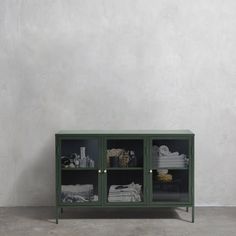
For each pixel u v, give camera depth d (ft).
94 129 17.34
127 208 17.13
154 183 15.55
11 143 17.34
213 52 17.13
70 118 17.33
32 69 17.22
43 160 17.42
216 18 17.08
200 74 17.21
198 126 17.33
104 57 17.19
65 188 15.43
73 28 17.13
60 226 14.98
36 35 17.17
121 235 14.03
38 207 17.35
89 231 14.44
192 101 17.26
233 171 17.42
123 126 17.33
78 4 17.10
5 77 17.22
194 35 17.12
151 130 16.80
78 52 17.19
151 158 15.46
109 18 17.11
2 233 14.24
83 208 17.13
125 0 17.07
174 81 17.24
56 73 17.22
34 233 14.25
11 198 17.48
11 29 17.15
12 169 17.40
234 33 17.12
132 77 17.22
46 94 17.28
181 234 14.10
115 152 15.52
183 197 15.52
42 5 17.11
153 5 17.07
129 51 17.15
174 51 17.13
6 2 17.11
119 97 17.26
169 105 17.29
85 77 17.22
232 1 17.04
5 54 17.19
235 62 17.19
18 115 17.31
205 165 17.40
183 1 17.06
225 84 17.22
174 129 17.34
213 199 17.49
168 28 17.12
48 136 17.35
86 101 17.28
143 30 17.12
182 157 15.52
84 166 15.44
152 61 17.20
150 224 15.17
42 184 17.47
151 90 17.24
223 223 15.26
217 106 17.28
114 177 15.55
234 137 17.33
